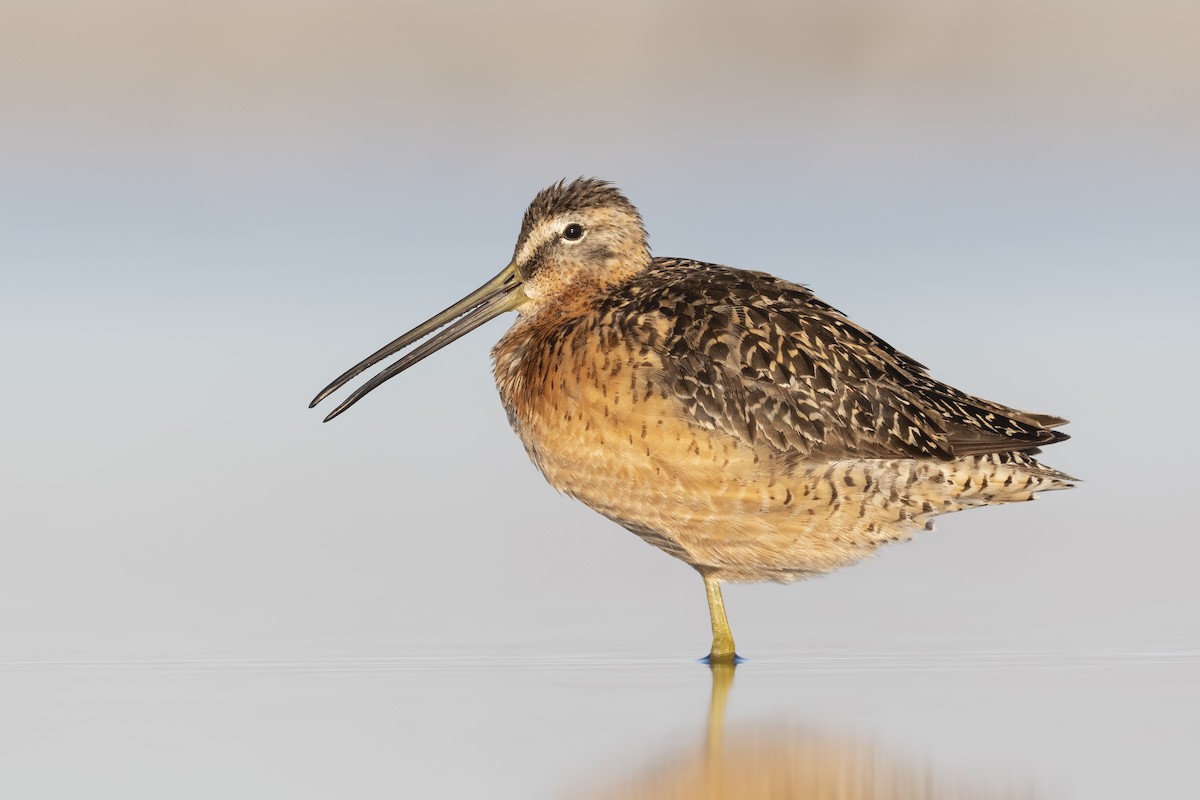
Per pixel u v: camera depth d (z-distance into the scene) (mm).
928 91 45500
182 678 12977
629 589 15945
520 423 14398
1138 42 46344
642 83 45125
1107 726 11672
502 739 11508
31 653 13664
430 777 10703
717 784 10586
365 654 13734
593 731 11711
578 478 13953
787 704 12344
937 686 12758
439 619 14812
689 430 13430
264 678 13031
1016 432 13859
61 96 42031
